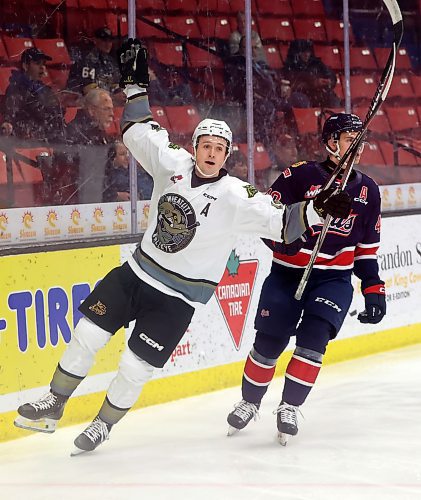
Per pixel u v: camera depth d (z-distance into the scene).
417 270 12.80
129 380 7.48
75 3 9.55
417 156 13.31
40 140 9.23
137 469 7.34
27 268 8.49
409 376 10.74
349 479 7.05
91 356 7.45
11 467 7.49
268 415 9.09
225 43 10.93
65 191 9.39
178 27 10.52
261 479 7.06
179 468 7.36
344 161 7.22
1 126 8.98
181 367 9.80
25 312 8.48
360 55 12.62
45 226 9.23
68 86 9.47
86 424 8.91
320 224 7.22
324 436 8.27
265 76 11.36
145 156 7.43
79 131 9.51
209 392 10.09
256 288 10.62
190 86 10.67
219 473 7.22
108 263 9.27
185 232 7.21
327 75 12.09
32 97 9.20
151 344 7.40
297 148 11.77
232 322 10.33
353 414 9.05
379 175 12.81
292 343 11.00
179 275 7.34
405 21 13.30
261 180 11.39
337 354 11.59
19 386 8.42
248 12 11.10
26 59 9.20
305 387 7.86
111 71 9.78
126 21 10.00
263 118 11.37
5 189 8.95
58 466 7.47
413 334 12.71
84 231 9.54
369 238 8.06
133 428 8.66
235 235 7.31
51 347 8.69
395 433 8.36
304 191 7.96
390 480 7.02
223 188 7.16
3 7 9.06
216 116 10.92
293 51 11.69
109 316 7.39
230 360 10.32
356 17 12.53
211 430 8.56
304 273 7.45
